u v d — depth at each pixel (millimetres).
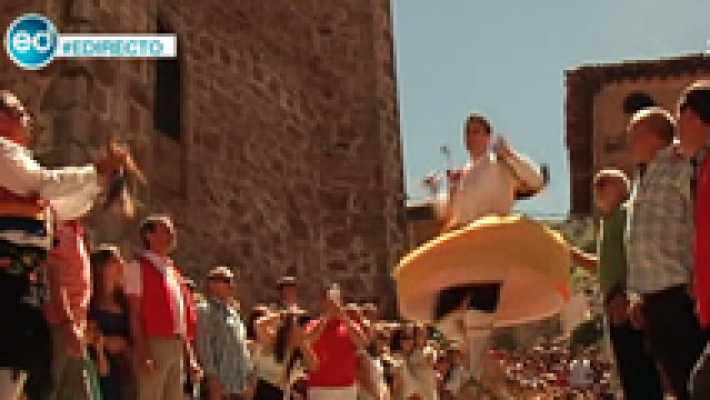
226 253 11383
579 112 30031
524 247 5047
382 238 13984
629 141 4852
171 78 11117
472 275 5074
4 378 3996
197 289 10609
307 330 7836
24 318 4051
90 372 5371
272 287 12273
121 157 5598
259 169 12500
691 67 28625
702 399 3467
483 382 5391
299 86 13930
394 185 14633
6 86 9078
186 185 10867
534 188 5566
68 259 4961
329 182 14133
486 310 5289
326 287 13547
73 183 4430
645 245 4355
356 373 8047
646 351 4953
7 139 4395
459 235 5129
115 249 6090
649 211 4383
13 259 4098
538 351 16344
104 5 9500
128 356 5961
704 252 3799
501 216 5270
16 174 4199
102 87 9164
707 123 4180
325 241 13836
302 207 13406
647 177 4461
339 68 14688
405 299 5324
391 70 15438
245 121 12398
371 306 9398
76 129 8695
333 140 14375
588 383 14969
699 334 4246
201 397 7117
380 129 14539
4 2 9359
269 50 13352
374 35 15070
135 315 6008
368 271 13805
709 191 3820
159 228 6469
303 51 14258
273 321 7734
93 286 5938
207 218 11141
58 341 5059
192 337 6590
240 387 7148
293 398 7863
